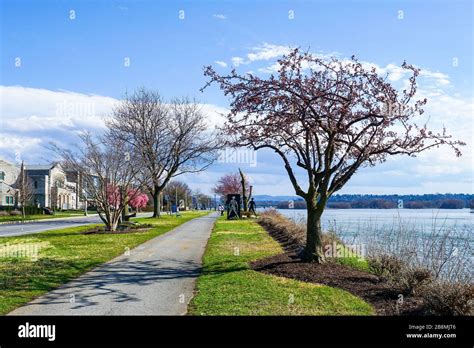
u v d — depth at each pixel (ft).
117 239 69.10
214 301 28.58
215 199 347.56
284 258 43.73
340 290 30.63
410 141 38.24
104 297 30.35
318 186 41.63
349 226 57.31
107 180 85.46
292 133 41.63
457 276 27.61
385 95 36.70
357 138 37.78
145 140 138.62
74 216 187.01
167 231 85.66
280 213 109.60
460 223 49.90
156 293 31.50
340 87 37.65
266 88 36.63
